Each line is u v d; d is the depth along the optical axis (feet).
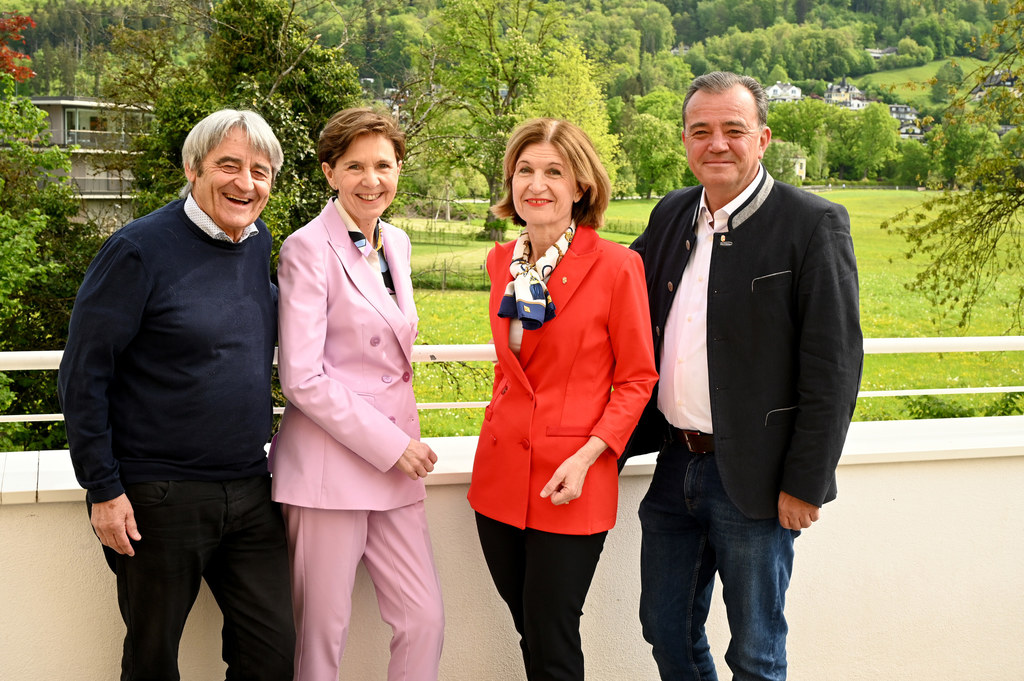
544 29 91.09
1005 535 8.00
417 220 74.38
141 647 5.54
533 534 6.04
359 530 6.13
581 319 5.98
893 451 7.55
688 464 6.38
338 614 6.09
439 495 7.11
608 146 106.01
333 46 49.73
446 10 82.69
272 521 5.97
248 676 5.93
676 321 6.39
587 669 7.62
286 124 43.50
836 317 5.68
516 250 6.28
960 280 36.76
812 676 7.84
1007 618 8.14
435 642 6.40
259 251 5.95
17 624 6.41
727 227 6.09
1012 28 34.60
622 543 7.48
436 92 50.21
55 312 48.11
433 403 6.61
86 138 63.26
